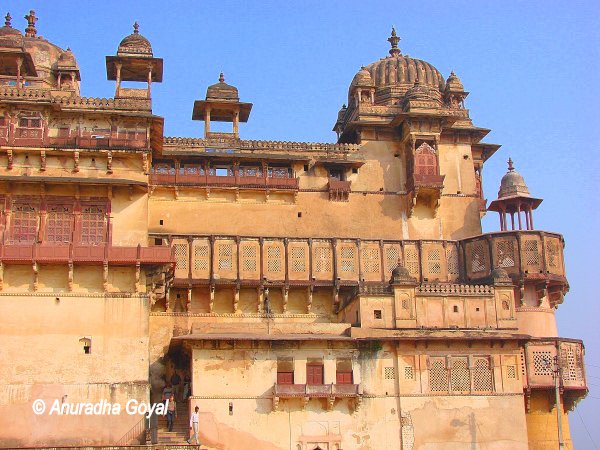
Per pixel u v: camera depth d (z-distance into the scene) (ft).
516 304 151.64
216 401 122.21
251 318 145.89
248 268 145.79
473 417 130.41
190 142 157.58
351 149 166.30
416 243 155.74
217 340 124.16
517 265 151.64
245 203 157.79
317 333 135.64
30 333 115.85
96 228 123.65
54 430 112.57
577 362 141.69
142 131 129.90
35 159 126.31
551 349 139.13
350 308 142.82
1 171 124.77
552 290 154.71
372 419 127.03
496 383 132.77
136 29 149.89
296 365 126.72
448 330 135.44
